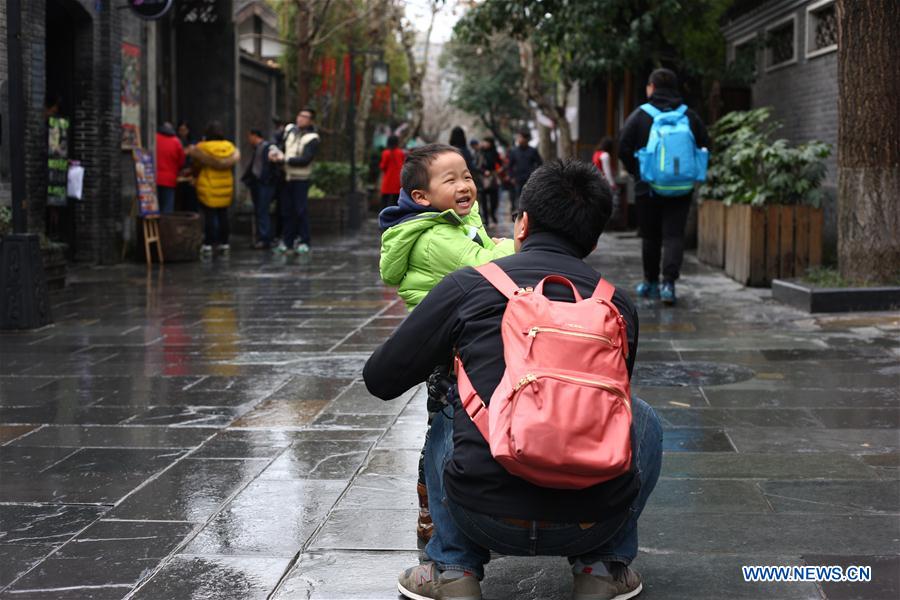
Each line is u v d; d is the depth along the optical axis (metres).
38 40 12.22
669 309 9.70
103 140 14.58
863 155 9.55
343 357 7.62
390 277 3.42
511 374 2.71
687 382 6.49
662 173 9.58
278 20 27.67
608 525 2.92
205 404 6.12
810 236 11.16
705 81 18.92
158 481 4.62
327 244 18.61
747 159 11.52
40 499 4.39
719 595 3.33
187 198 17.55
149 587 3.44
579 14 15.92
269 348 8.02
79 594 3.39
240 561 3.66
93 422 5.73
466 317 2.94
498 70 44.94
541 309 2.77
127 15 15.02
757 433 5.28
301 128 16.52
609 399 2.67
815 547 3.73
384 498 4.33
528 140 21.22
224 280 12.87
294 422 5.66
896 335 8.12
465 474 2.82
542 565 3.58
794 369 6.86
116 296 11.32
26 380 6.88
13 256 8.97
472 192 3.38
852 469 4.65
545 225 3.12
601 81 22.78
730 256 12.15
